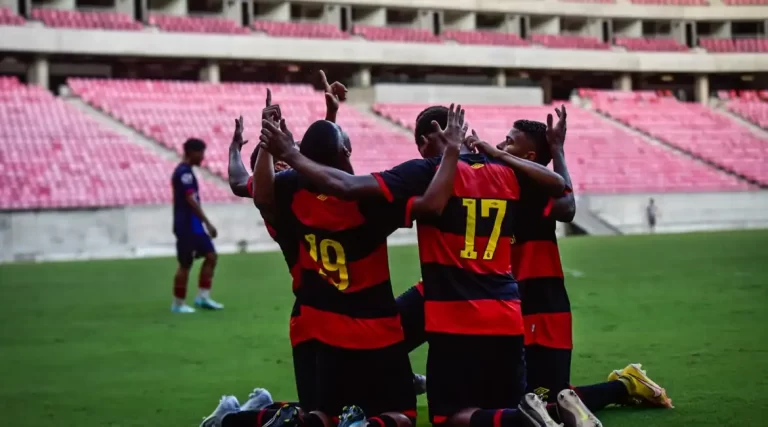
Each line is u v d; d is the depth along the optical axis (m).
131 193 25.83
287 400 5.72
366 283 4.20
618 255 19.22
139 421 5.20
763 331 8.19
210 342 8.40
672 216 32.22
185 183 10.72
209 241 11.08
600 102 40.22
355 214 4.11
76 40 31.69
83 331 9.38
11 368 7.17
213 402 5.71
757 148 38.12
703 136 38.62
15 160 25.91
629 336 8.08
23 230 23.00
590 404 4.88
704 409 5.05
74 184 25.56
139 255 24.09
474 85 42.28
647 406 5.13
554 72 42.66
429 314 4.24
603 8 43.78
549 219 4.59
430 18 40.75
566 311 4.70
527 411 3.91
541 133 4.68
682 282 13.22
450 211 4.21
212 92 33.12
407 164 4.18
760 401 5.23
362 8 40.28
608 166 34.47
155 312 10.98
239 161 4.84
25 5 33.28
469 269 4.22
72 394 6.05
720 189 33.12
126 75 36.53
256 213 25.64
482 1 41.47
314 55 36.03
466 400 4.21
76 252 23.48
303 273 4.30
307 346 4.43
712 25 46.25
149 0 36.28
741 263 16.38
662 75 45.69
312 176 4.03
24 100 28.97
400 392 4.24
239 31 35.41
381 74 41.41
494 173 4.30
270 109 4.12
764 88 46.62
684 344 7.53
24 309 11.58
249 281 15.23
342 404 4.23
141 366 7.16
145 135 29.19
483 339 4.18
